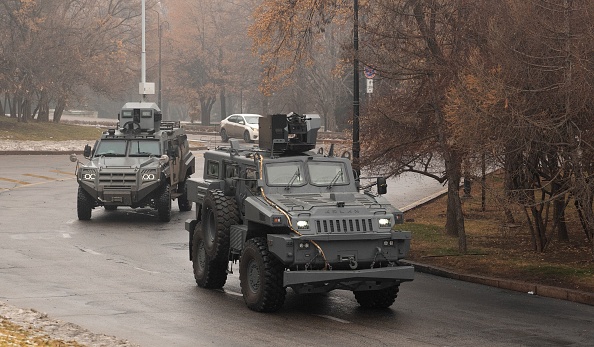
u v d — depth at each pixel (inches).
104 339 794.2
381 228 963.3
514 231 1620.3
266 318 944.9
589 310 1012.5
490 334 870.4
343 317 956.6
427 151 1464.1
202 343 823.7
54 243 1501.0
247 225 1026.1
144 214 1951.3
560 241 1503.4
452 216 1599.4
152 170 1784.0
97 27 4714.6
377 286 952.3
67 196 2223.2
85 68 4557.1
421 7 1375.5
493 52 1155.3
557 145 1142.3
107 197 1779.0
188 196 1218.6
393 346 815.7
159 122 1979.6
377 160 1477.6
